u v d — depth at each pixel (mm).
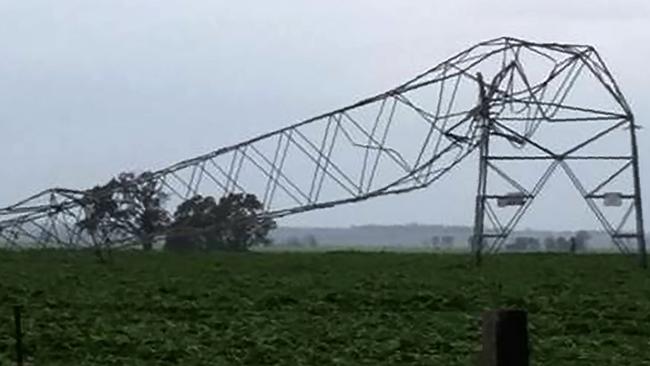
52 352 25016
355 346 25484
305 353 24688
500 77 54406
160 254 65312
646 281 44094
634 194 53438
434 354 24609
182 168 63031
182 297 36844
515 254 62969
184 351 24734
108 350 25250
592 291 39656
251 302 35312
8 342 25641
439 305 34969
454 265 53219
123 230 62906
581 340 27250
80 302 34969
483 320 11234
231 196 62844
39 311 32250
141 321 30281
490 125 54375
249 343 25859
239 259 60594
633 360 24188
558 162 55688
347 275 46438
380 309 34000
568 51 54719
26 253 61406
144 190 63156
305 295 37219
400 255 66188
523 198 53844
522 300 36094
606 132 53625
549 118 54469
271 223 63438
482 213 53844
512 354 11070
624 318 31844
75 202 62562
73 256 60406
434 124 56438
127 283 42188
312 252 73438
